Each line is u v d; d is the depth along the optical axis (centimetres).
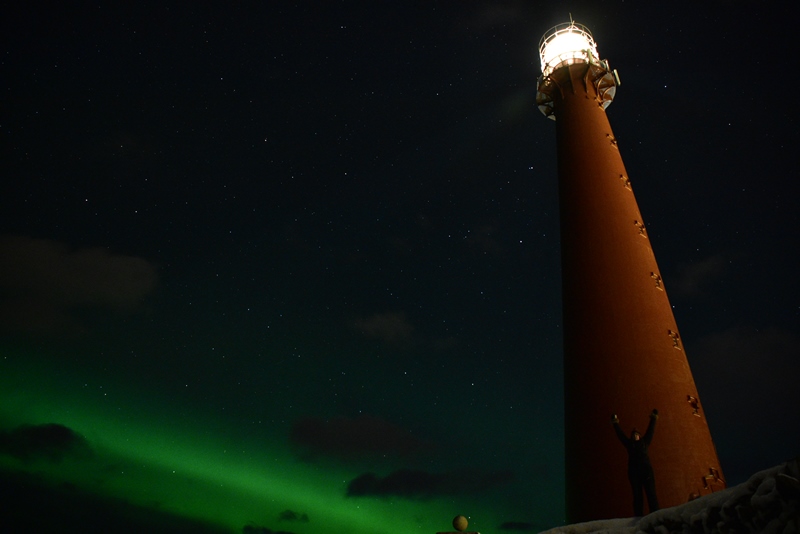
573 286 1588
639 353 1420
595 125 1875
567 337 1548
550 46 2159
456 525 920
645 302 1503
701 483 1269
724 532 569
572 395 1459
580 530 829
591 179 1736
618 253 1579
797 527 482
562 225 1736
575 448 1392
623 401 1369
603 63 2030
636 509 849
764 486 529
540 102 2109
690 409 1375
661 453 1292
